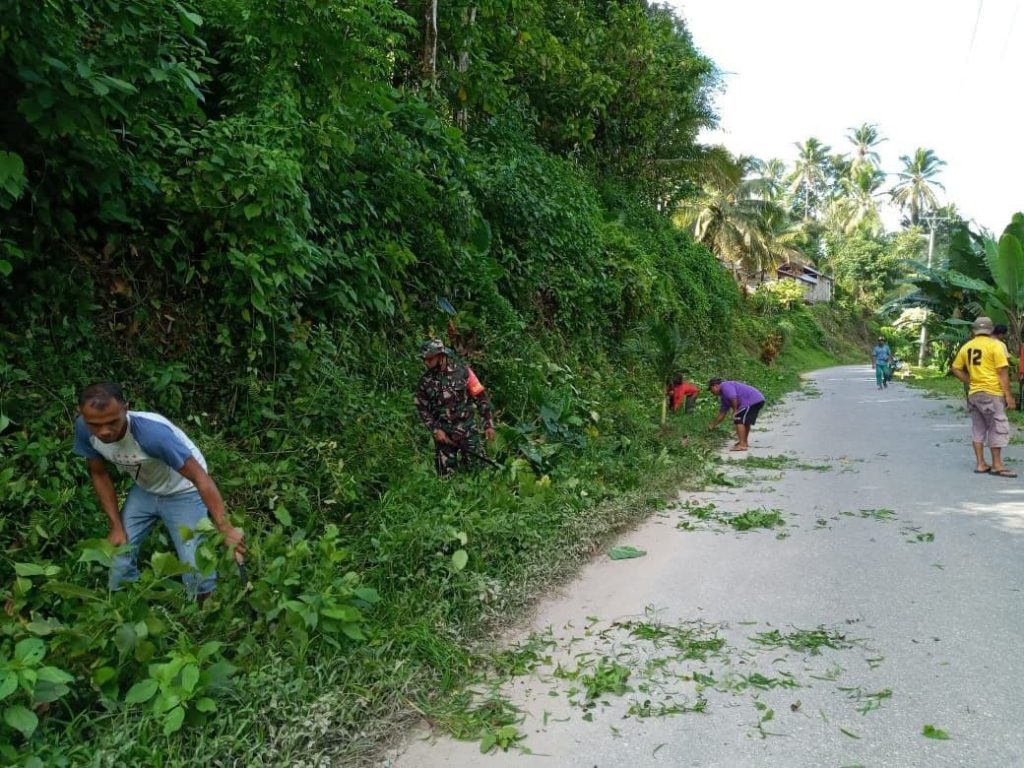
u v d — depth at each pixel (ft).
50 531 11.71
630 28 54.65
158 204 16.53
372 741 8.82
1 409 12.76
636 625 12.38
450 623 11.87
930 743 8.61
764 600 13.35
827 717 9.27
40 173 14.03
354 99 19.20
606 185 63.46
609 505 19.33
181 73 14.52
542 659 11.15
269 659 9.71
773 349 96.43
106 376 14.84
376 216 23.76
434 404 19.67
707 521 19.35
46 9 11.95
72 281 14.67
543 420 25.35
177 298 16.94
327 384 18.97
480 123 40.96
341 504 15.80
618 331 47.09
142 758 7.85
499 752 8.73
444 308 26.84
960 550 15.92
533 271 36.09
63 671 8.12
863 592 13.58
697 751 8.62
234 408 16.90
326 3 16.34
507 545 15.05
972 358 24.72
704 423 37.40
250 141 17.74
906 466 26.68
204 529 10.09
